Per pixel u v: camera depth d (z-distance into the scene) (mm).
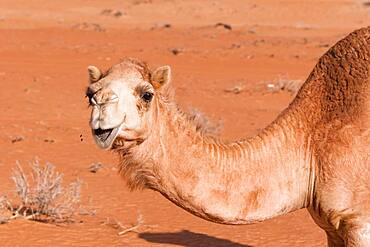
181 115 14414
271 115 48062
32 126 42625
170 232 24406
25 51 83312
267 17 146000
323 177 15469
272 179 15266
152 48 89438
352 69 15672
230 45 95062
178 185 14375
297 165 15609
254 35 108062
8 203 26078
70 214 25719
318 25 134000
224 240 23734
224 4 157000
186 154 14367
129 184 14453
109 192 29250
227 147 15016
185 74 68000
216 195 14641
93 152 36469
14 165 33094
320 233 24625
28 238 23000
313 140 15688
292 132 15797
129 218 25844
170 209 27234
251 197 15000
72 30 110250
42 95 54844
